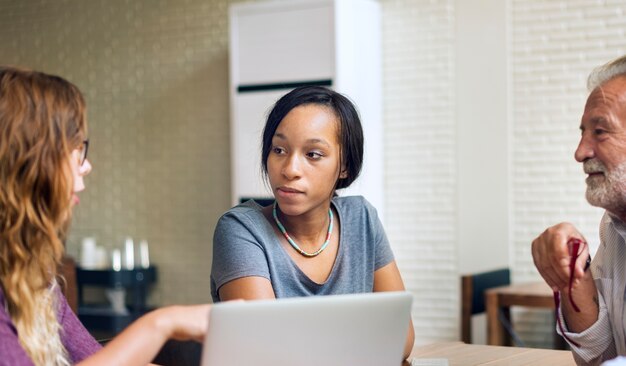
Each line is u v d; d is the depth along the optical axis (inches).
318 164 84.3
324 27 213.3
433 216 221.0
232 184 227.9
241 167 226.1
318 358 59.8
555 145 207.5
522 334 208.7
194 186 252.2
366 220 93.3
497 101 213.0
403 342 64.2
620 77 78.2
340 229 90.9
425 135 221.6
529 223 210.7
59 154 60.7
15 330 59.3
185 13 251.6
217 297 88.6
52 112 60.4
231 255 85.1
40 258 61.2
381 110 226.2
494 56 213.0
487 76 213.9
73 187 62.5
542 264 81.1
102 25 264.4
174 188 255.3
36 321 63.0
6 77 60.4
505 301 180.2
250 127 225.0
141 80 259.1
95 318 251.1
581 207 205.0
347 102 86.8
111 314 249.9
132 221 261.4
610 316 82.2
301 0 216.4
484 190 214.7
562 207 207.0
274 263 86.0
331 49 212.2
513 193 212.4
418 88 222.1
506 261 212.5
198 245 251.9
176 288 255.3
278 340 57.9
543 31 208.1
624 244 82.4
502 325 187.2
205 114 249.8
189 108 252.1
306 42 216.1
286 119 84.5
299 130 83.8
